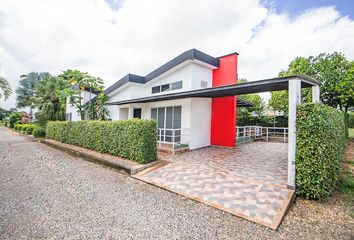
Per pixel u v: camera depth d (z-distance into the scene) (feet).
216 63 33.81
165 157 24.40
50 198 13.05
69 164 23.90
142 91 43.91
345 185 14.30
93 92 56.80
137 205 12.03
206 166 19.84
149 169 19.48
